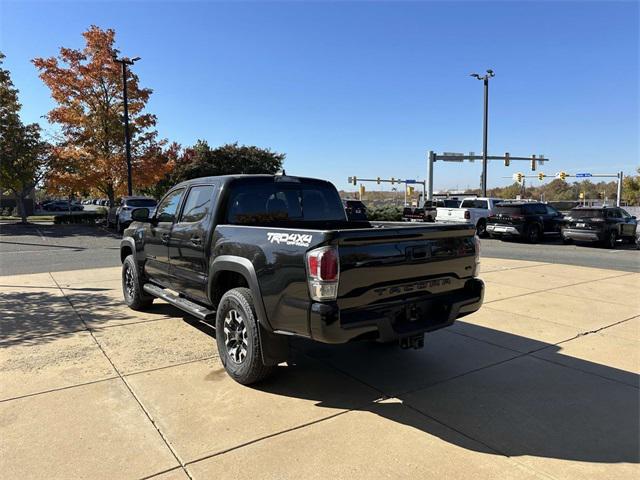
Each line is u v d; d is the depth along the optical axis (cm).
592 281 952
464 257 450
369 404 395
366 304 378
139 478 289
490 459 313
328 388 427
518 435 345
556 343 555
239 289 438
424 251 410
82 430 346
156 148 2986
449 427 356
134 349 525
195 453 317
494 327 620
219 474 294
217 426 354
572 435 346
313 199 570
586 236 1811
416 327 404
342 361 496
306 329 363
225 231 461
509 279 976
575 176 4388
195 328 608
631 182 5762
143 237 656
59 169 2853
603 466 306
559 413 380
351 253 362
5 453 314
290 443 331
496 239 2225
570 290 858
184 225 541
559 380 447
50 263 1256
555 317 670
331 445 329
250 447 325
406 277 400
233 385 430
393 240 388
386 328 379
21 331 591
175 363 483
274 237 395
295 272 370
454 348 538
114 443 328
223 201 492
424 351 528
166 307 722
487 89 2859
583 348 538
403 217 2734
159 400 396
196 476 291
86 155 2812
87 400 395
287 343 417
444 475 295
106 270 1109
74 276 1013
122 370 462
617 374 462
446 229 427
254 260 411
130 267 695
